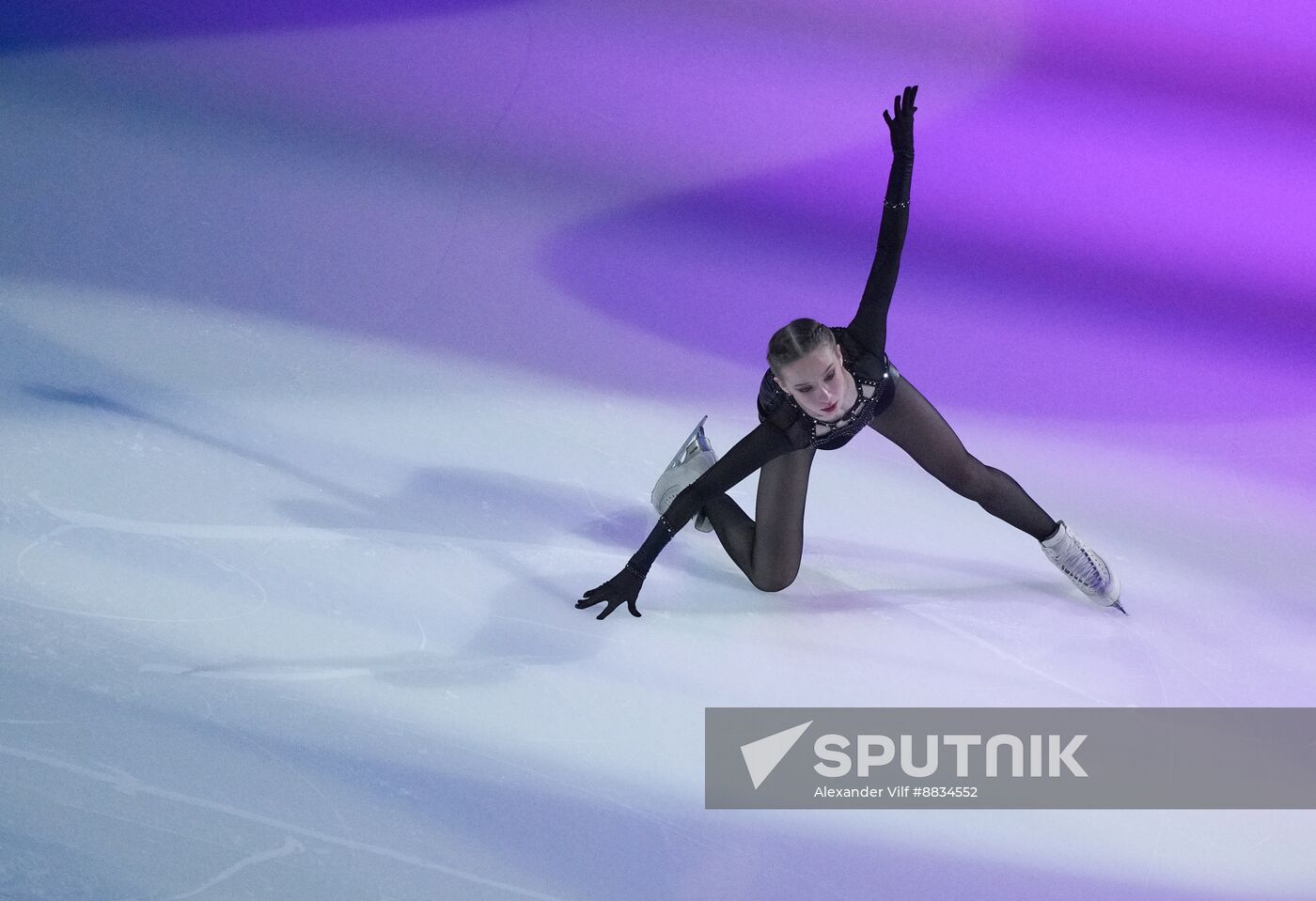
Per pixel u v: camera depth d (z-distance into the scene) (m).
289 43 22.48
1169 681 11.21
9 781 8.85
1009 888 8.88
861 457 14.64
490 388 15.12
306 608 11.13
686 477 12.50
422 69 22.09
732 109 21.91
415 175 19.50
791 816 9.38
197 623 10.75
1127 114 22.73
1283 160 21.73
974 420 15.24
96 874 8.20
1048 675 11.23
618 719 10.24
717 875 8.77
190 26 22.78
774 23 24.48
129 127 19.73
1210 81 23.97
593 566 12.30
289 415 14.12
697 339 16.52
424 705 10.14
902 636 11.65
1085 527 13.41
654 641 11.30
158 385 14.34
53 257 16.62
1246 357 16.89
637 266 17.95
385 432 14.04
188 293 16.30
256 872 8.35
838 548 12.97
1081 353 16.73
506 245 18.16
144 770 9.09
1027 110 22.55
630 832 9.07
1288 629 12.00
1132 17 25.83
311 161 19.50
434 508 12.85
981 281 18.17
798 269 18.14
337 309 16.38
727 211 19.36
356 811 8.97
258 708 9.86
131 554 11.51
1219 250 19.28
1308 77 24.36
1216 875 9.15
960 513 13.73
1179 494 14.09
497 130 20.81
